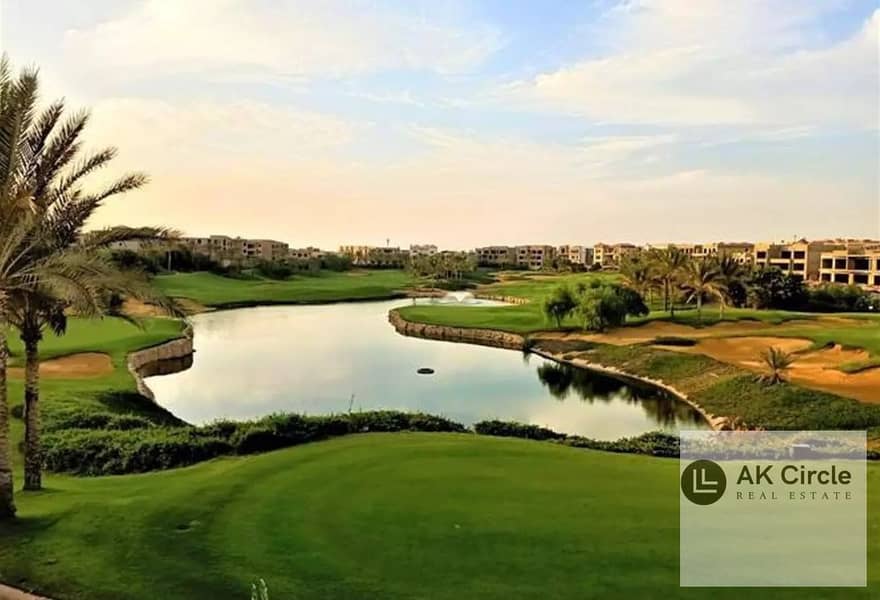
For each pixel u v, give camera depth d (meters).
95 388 34.03
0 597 10.58
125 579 11.16
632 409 37.22
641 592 10.62
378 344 64.25
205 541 12.69
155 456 20.45
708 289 69.12
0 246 13.55
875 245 120.81
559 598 10.43
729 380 38.09
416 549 12.29
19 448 22.00
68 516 14.09
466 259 180.50
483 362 53.94
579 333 62.66
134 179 16.12
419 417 25.62
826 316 68.00
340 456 19.16
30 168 14.91
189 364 51.12
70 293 13.16
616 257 198.62
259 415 35.09
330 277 170.62
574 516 14.07
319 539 12.76
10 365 39.62
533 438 24.55
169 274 126.69
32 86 14.13
